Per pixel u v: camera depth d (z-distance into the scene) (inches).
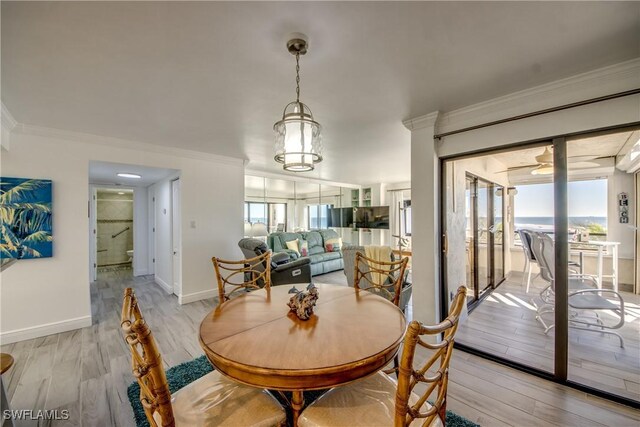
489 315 133.5
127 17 50.8
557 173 79.1
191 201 158.6
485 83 78.3
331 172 235.0
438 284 104.7
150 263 229.3
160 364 36.0
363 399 47.4
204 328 52.9
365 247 133.0
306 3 48.1
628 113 68.8
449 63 68.1
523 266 200.2
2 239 103.4
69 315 116.8
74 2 46.6
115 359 94.0
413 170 106.2
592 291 103.6
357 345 45.6
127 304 43.1
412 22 53.1
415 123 104.5
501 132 89.0
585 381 80.4
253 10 49.6
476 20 52.7
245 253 164.1
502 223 190.1
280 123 64.3
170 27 53.9
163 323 126.2
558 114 78.7
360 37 57.7
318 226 278.4
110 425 64.9
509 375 84.5
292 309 59.2
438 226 105.0
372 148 151.6
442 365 40.6
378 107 94.7
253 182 225.1
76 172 119.8
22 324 107.4
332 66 68.9
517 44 60.6
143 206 227.3
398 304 83.7
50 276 113.2
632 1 47.7
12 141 106.0
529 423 64.5
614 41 59.6
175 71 70.6
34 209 108.9
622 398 71.3
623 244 124.7
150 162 142.7
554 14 51.2
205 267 164.4
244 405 46.5
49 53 61.8
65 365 90.3
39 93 81.7
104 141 126.4
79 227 119.7
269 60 66.1
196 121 107.0
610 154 111.3
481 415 67.2
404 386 33.4
